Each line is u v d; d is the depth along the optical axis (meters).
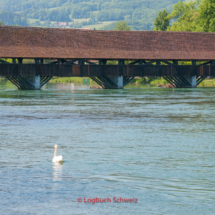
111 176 29.73
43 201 24.59
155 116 66.69
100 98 104.81
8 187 27.00
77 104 87.25
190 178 29.50
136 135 48.19
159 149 40.00
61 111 73.88
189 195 25.81
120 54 143.88
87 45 143.50
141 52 147.00
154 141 44.31
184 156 36.88
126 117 65.38
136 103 90.00
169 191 26.53
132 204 24.23
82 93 126.56
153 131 51.34
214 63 157.00
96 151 38.78
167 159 35.53
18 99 100.31
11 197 25.20
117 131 51.22
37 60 137.25
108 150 39.31
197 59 151.00
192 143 43.28
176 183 28.22
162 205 24.16
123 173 30.62
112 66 145.75
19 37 137.50
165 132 50.59
